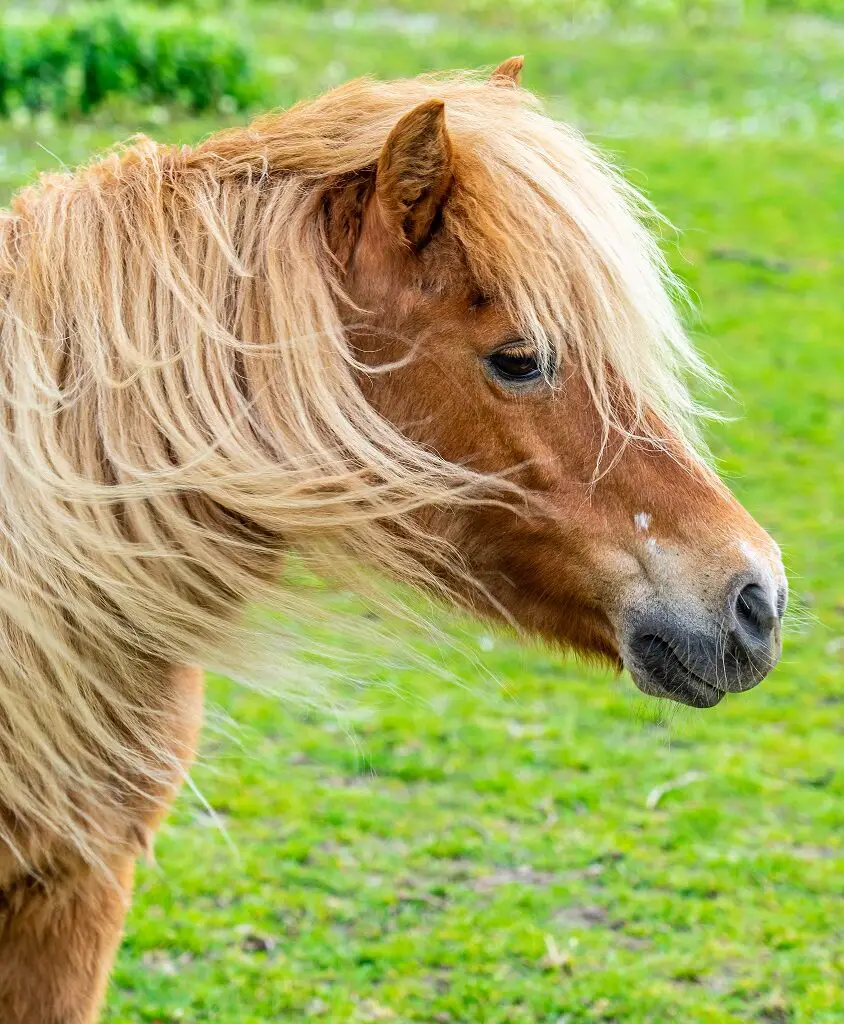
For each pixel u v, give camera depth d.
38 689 3.27
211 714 4.01
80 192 3.48
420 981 5.55
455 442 3.52
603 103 22.42
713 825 6.63
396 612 3.57
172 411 3.25
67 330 3.31
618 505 3.54
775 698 7.93
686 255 16.03
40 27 17.22
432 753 7.24
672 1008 5.41
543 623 3.88
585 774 7.10
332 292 3.45
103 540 3.21
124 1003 5.35
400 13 27.02
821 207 18.19
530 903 6.03
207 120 17.22
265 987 5.46
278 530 3.34
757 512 10.15
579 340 3.39
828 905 6.06
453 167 3.39
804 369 13.15
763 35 27.94
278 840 6.43
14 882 3.57
